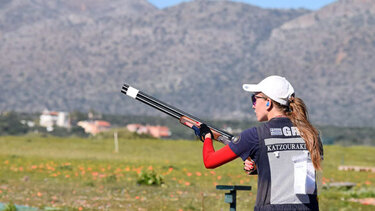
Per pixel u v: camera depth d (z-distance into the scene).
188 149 171.38
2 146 149.38
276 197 11.96
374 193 50.94
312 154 12.14
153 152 151.25
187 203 40.09
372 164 139.00
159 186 53.78
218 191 49.88
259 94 12.81
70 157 109.94
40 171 68.88
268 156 12.12
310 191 12.04
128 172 72.25
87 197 43.62
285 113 12.67
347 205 42.00
